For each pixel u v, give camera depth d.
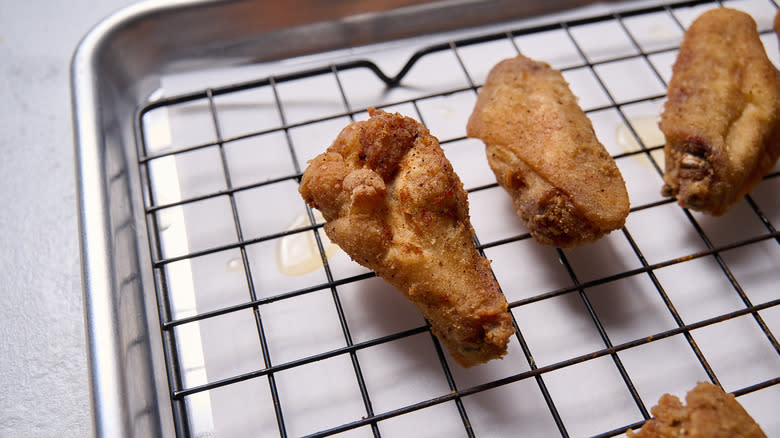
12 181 0.37
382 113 0.31
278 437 0.30
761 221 0.34
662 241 0.34
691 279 0.33
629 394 0.31
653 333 0.32
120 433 0.28
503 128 0.32
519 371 0.31
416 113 0.37
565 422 0.30
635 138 0.36
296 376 0.31
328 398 0.31
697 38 0.35
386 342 0.31
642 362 0.31
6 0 0.43
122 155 0.35
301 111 0.37
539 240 0.32
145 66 0.38
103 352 0.29
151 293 0.32
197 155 0.36
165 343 0.32
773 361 0.31
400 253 0.29
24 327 0.34
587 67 0.38
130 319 0.31
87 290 0.30
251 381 0.31
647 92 0.38
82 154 0.33
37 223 0.36
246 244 0.33
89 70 0.35
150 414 0.30
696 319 0.32
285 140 0.36
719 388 0.28
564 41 0.40
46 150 0.38
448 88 0.38
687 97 0.33
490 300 0.29
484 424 0.30
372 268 0.30
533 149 0.31
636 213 0.34
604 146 0.34
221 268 0.33
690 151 0.32
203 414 0.31
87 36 0.36
